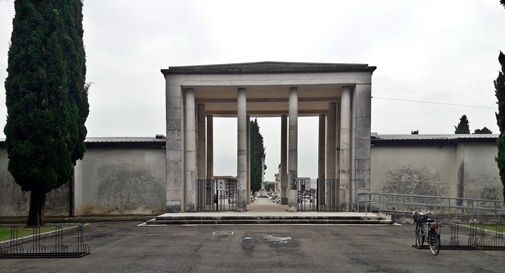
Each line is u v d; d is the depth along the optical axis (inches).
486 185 931.3
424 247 501.4
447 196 966.4
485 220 831.1
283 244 537.0
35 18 753.0
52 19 769.6
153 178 1001.5
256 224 779.4
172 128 949.2
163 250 492.7
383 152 990.4
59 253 457.1
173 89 956.0
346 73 937.5
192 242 556.4
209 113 1275.8
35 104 749.9
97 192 1002.7
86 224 784.3
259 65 995.9
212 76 954.1
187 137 970.1
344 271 379.2
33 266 405.1
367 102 931.3
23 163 743.1
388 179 982.4
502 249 494.3
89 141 1010.1
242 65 994.7
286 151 1294.3
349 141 960.3
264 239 582.2
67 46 815.1
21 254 454.9
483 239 587.8
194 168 971.3
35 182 749.9
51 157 757.3
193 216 813.9
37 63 750.5
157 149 1007.6
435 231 471.8
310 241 563.5
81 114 889.5
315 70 938.1
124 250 494.6
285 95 1076.5
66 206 965.2
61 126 770.2
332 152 1143.0
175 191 933.2
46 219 911.0
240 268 391.2
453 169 974.4
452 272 376.5
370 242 555.8
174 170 938.1
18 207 976.9
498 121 761.0
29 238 580.1
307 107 1232.8
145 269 388.5
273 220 796.6
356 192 922.1
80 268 394.9
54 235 641.6
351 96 965.8
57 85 767.1
